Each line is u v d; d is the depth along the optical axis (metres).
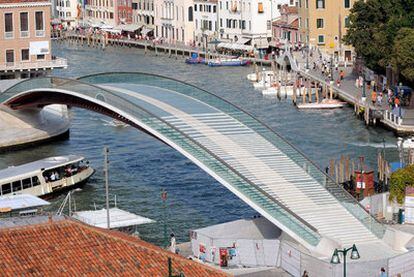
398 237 91.44
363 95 176.25
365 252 89.50
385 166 119.19
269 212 94.25
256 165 101.44
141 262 58.22
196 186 122.00
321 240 90.75
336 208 95.81
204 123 109.00
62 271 56.72
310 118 169.75
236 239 91.19
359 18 187.25
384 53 179.62
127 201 116.50
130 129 158.62
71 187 123.19
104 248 58.66
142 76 124.81
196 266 58.97
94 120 166.88
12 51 179.00
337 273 83.88
